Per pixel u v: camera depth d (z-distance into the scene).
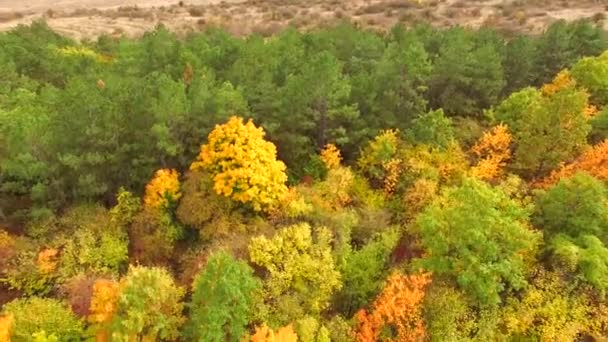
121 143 46.00
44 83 67.44
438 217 36.97
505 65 61.78
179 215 42.34
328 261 36.88
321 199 42.47
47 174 43.78
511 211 36.88
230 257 32.81
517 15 104.12
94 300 33.66
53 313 35.78
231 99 45.69
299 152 47.69
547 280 36.31
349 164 49.00
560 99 44.72
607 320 35.34
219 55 64.31
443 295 34.59
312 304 35.72
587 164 43.81
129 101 47.47
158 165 46.09
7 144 45.34
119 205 43.91
